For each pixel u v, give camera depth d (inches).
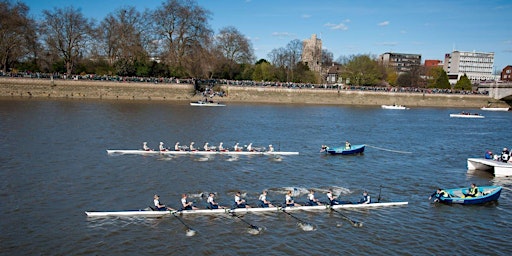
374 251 1038.4
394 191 1544.0
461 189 1507.1
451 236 1151.6
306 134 2736.2
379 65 7268.7
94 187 1425.9
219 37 5821.9
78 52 4645.7
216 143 2288.4
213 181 1565.0
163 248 1008.2
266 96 5083.7
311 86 5516.7
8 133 2212.1
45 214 1176.2
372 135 2847.0
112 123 2726.4
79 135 2271.2
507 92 5954.7
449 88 6845.5
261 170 1756.9
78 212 1201.4
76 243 1013.8
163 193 1402.6
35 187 1393.9
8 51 4217.5
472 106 6013.8
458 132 3184.1
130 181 1515.7
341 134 2819.9
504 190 1606.8
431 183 1676.9
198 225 1152.2
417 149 2396.7
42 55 4485.7
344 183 1621.6
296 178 1658.5
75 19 4483.3
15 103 3474.4
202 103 4237.2
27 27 4160.9
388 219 1255.5
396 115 4328.3
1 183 1414.9
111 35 4694.9
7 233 1048.2
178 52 4854.8
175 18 4773.6
